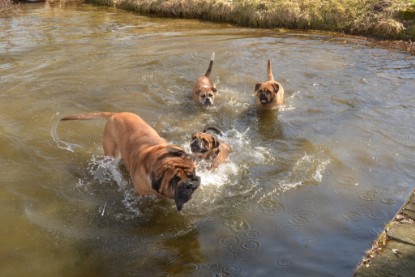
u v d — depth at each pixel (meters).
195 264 2.34
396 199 2.90
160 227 2.68
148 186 2.77
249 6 8.16
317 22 7.63
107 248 2.49
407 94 4.69
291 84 5.05
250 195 2.99
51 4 10.37
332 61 5.81
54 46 6.39
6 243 2.51
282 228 2.63
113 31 7.46
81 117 3.35
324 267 2.30
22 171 3.24
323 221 2.69
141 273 2.29
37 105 4.33
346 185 3.07
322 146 3.61
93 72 5.30
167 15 9.00
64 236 2.58
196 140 3.28
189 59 5.87
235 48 6.36
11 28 7.57
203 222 2.71
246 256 2.40
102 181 3.16
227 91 4.95
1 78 5.02
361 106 4.41
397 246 2.33
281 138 3.81
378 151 3.52
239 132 3.96
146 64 5.62
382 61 5.82
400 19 7.20
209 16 8.55
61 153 3.51
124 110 4.32
